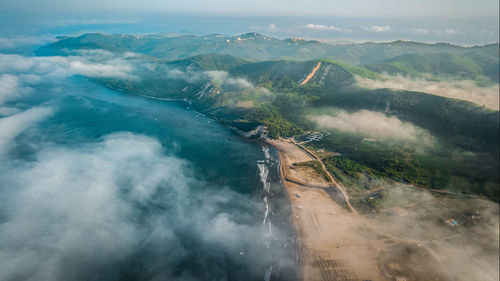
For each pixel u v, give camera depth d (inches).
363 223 5565.9
